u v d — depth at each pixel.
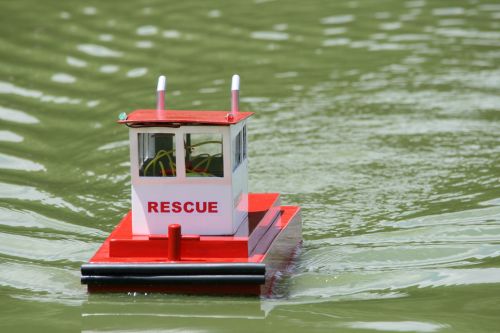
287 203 19.17
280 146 22.58
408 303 14.39
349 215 18.52
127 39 31.66
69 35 31.88
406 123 24.12
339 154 22.00
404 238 17.28
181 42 31.52
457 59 29.86
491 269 15.77
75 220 18.28
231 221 14.35
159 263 13.92
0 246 16.97
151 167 14.49
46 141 22.91
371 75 28.36
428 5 36.66
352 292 14.92
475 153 21.86
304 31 32.97
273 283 14.88
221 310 13.84
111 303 14.10
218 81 27.66
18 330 13.44
